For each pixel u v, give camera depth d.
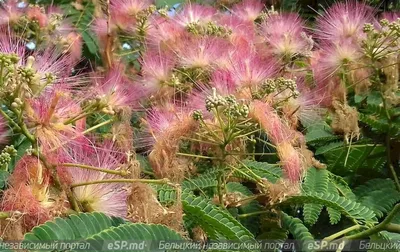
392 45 0.74
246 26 0.80
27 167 0.52
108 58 0.79
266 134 0.64
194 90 0.68
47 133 0.53
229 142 0.61
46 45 0.76
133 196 0.54
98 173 0.54
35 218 0.50
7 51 0.57
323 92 0.76
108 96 0.60
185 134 0.62
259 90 0.63
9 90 0.51
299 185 0.63
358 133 0.73
